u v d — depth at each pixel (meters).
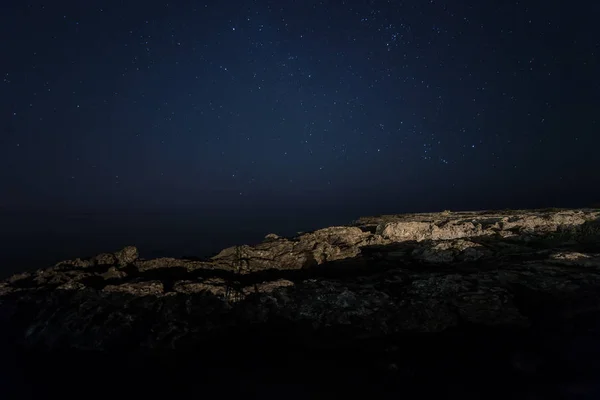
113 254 15.02
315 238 17.02
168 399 8.12
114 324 10.40
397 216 25.41
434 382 8.17
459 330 9.82
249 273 13.88
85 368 9.21
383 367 8.71
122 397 8.23
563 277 11.28
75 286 12.23
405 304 10.70
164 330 10.15
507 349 9.01
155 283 11.89
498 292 10.77
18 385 8.68
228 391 8.27
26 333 10.70
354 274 13.42
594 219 16.56
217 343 9.92
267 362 9.12
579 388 7.75
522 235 15.46
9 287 13.66
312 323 10.51
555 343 9.05
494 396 7.71
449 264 13.66
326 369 8.78
